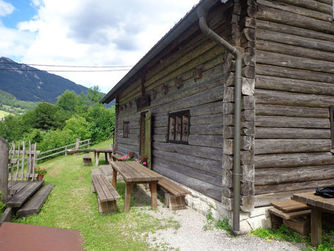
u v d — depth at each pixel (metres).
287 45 3.99
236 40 3.70
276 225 3.75
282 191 3.87
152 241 3.36
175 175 5.72
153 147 7.23
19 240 1.28
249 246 3.21
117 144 12.47
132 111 9.79
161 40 4.70
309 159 4.09
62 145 17.81
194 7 3.39
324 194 3.14
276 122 3.85
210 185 4.29
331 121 4.32
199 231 3.67
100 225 3.90
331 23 4.39
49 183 7.03
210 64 4.39
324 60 4.32
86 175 8.32
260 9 3.77
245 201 3.53
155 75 7.25
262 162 3.70
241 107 3.64
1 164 4.13
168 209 4.73
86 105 47.06
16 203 4.16
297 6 4.11
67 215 4.37
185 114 5.33
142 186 6.75
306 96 4.11
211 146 4.27
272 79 3.84
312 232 3.25
